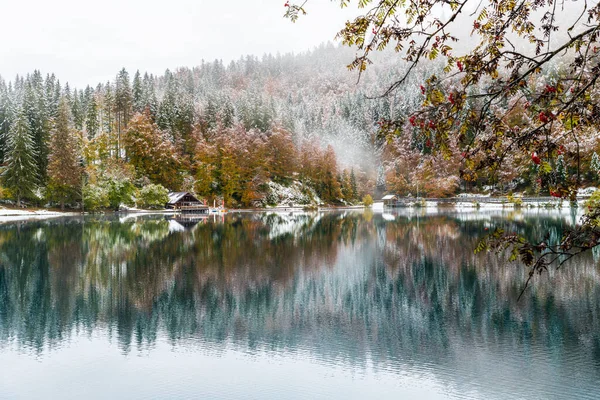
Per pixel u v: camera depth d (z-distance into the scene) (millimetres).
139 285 20625
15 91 117562
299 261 26594
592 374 10852
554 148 3174
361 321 15320
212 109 115188
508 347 12656
